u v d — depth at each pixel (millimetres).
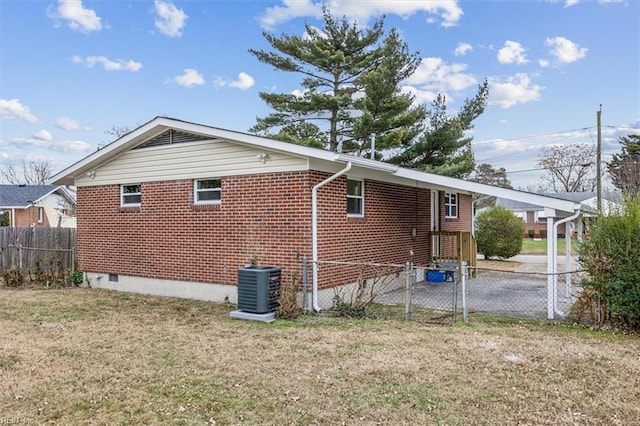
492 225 22594
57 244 14648
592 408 4574
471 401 4738
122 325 8141
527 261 22562
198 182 10922
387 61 20406
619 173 33812
